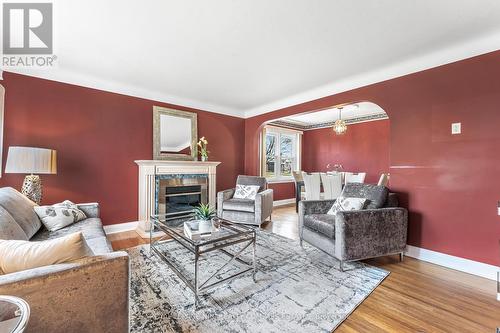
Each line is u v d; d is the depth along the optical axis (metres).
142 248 2.89
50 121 3.12
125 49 2.59
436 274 2.31
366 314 1.67
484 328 1.53
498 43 2.23
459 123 2.45
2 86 2.81
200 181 4.40
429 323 1.58
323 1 1.82
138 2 1.83
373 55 2.69
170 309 1.69
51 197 3.13
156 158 4.07
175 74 3.30
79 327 0.97
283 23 2.11
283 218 4.65
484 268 2.27
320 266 2.44
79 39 2.38
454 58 2.48
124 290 1.07
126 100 3.79
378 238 2.44
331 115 6.04
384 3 1.84
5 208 1.76
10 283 0.84
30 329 0.87
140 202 3.84
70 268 0.95
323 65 2.97
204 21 2.08
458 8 1.90
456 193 2.46
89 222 2.44
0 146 2.78
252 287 2.00
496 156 2.23
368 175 6.11
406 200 2.82
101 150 3.54
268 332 1.47
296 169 7.21
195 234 2.00
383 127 5.89
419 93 2.73
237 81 3.55
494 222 2.24
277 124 6.59
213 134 4.94
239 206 3.94
